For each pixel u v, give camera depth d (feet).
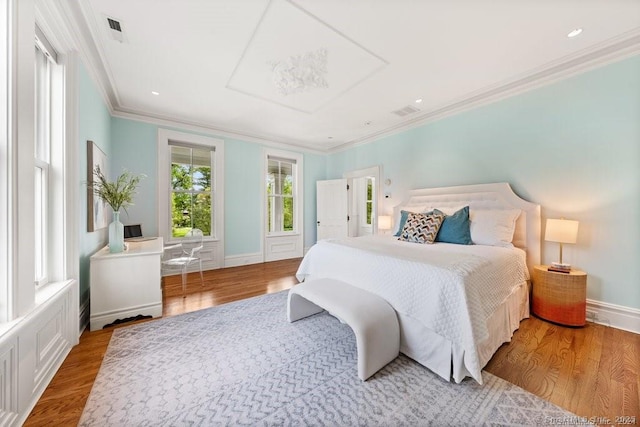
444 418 4.00
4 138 3.78
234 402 4.36
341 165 17.57
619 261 7.01
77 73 6.11
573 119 7.77
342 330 6.97
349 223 17.04
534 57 7.37
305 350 5.98
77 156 6.15
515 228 8.76
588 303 7.49
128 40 6.66
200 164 13.78
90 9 5.59
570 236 7.16
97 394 4.53
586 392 4.52
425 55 7.31
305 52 7.17
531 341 6.29
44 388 4.59
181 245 11.33
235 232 14.78
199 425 3.90
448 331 4.83
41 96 5.53
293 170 17.66
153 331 6.90
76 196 6.14
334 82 8.85
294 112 11.65
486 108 9.93
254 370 5.24
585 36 6.46
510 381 4.84
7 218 3.79
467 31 6.31
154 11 5.67
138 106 11.02
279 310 8.34
